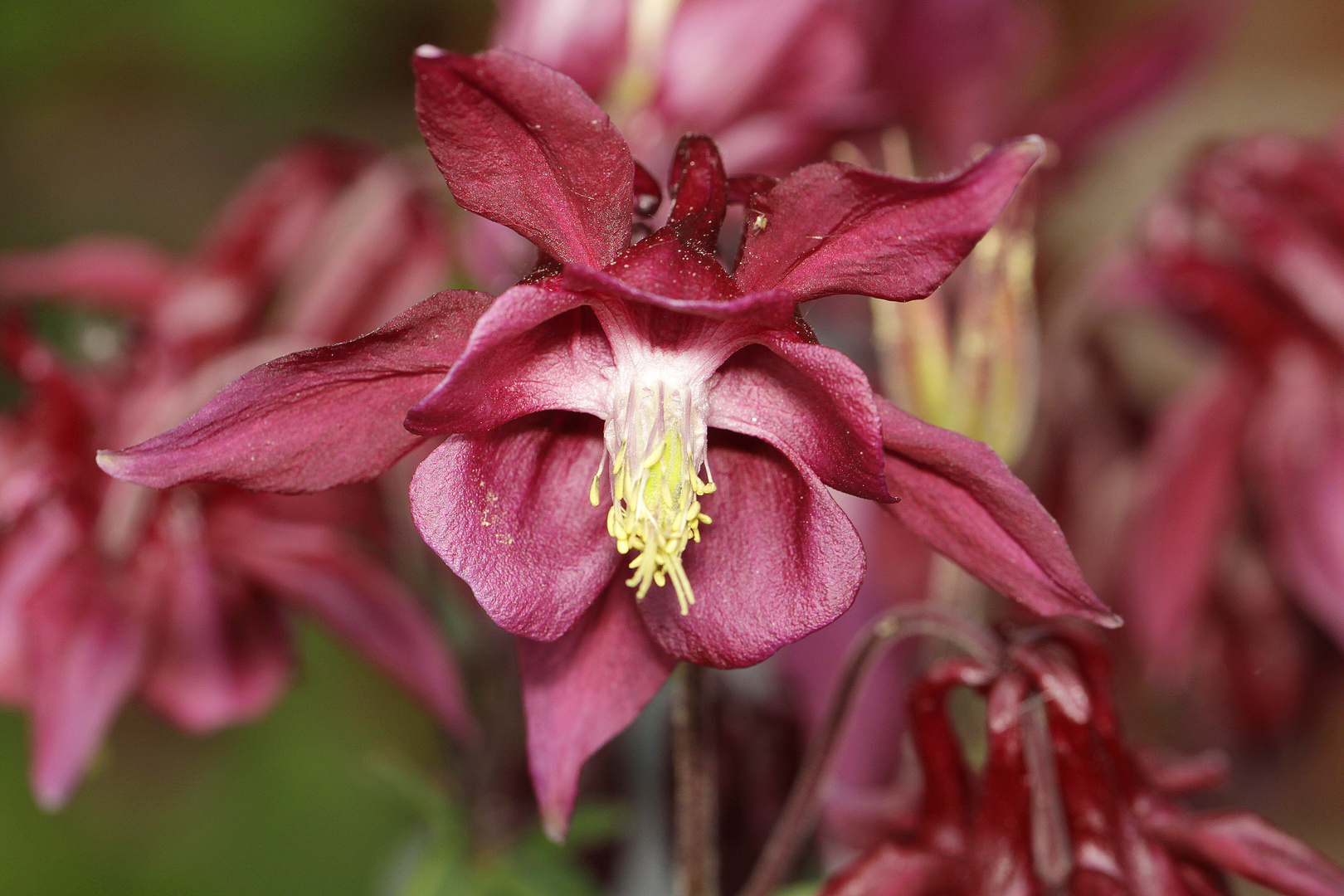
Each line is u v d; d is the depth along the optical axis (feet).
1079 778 0.61
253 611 0.75
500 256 0.72
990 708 0.61
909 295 0.55
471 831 0.75
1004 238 0.71
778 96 0.80
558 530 0.58
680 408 0.58
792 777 0.73
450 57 0.53
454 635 0.76
